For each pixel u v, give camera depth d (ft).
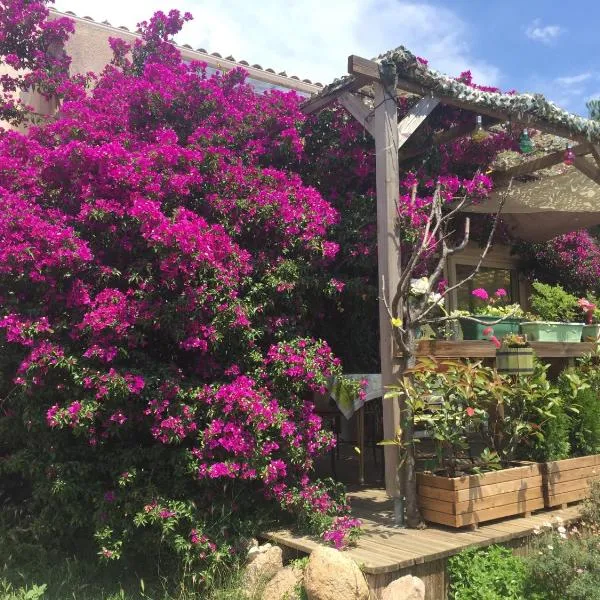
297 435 13.60
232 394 12.17
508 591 10.99
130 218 12.71
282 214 14.49
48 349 12.12
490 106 15.78
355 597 10.26
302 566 11.64
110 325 11.91
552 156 19.13
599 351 17.26
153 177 13.14
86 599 12.37
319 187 18.44
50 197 14.40
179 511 12.18
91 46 25.14
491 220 23.76
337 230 17.16
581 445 15.69
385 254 13.78
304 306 15.67
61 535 13.99
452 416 13.16
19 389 13.99
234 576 12.20
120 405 12.35
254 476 12.35
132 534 12.47
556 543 11.33
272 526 13.60
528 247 27.37
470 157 19.85
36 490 13.43
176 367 13.24
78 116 15.55
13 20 20.38
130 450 13.01
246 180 14.69
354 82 15.46
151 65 17.63
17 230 12.38
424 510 13.23
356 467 20.75
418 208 15.76
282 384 13.91
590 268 27.07
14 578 13.41
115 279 13.16
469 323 15.58
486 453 13.69
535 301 21.30
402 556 11.17
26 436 14.29
